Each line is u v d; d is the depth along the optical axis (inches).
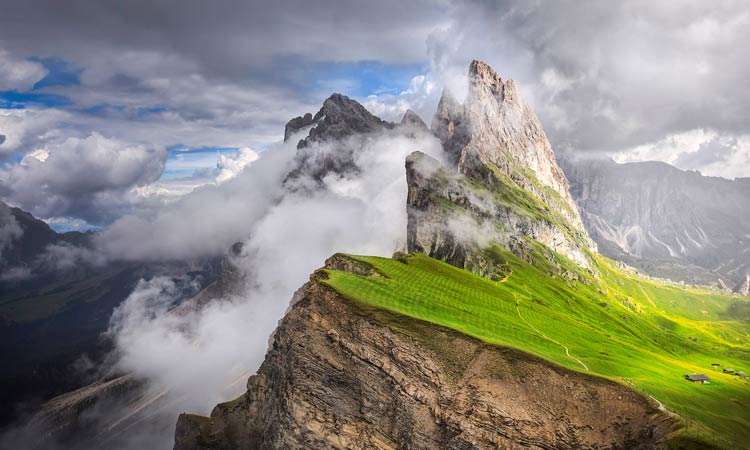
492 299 6171.3
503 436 3496.6
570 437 3425.2
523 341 4471.0
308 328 4426.7
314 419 4030.5
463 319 4648.1
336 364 4178.2
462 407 3659.0
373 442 3823.8
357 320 4293.8
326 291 4630.9
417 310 4574.3
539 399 3619.6
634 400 3508.9
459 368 3858.3
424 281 5841.5
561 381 3698.3
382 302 4579.2
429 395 3779.5
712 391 4569.4
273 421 4493.1
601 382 3661.4
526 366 3821.4
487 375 3777.1
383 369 3998.5
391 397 3914.9
